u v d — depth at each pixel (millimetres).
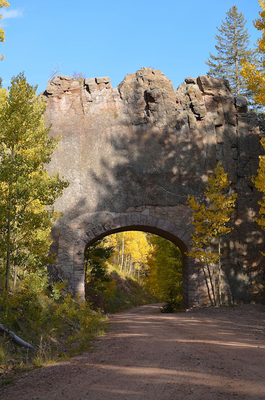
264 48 17359
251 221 27922
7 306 11297
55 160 27344
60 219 26750
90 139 27734
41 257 12375
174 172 27609
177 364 7293
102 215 26953
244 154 28562
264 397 4926
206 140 28234
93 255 35562
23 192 11625
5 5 18297
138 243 72938
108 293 39031
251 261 27516
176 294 36250
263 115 36969
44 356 10391
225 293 26766
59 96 28000
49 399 5410
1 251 11406
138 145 27734
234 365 6988
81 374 6961
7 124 12008
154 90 27859
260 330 13500
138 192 27297
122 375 6598
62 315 16328
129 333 13438
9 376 7645
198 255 24750
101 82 28250
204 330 13531
